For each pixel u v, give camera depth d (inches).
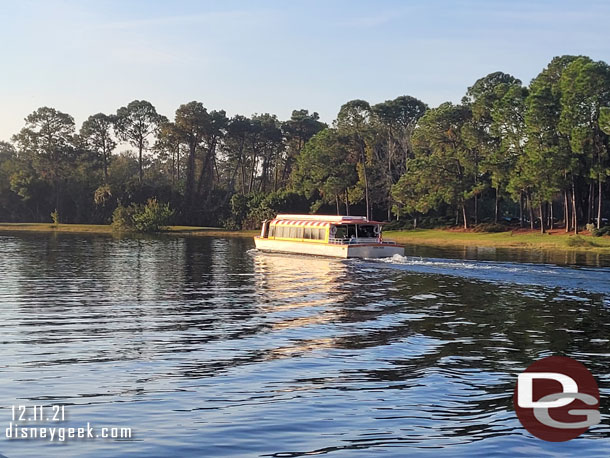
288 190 4478.3
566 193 3137.3
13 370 627.8
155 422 489.7
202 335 809.5
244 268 1723.7
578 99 2942.9
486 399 552.1
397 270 1646.2
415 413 514.6
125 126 5502.0
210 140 5339.6
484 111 3533.5
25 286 1293.1
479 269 1626.5
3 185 5516.7
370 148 4202.8
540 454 437.1
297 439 458.9
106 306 1043.3
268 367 649.6
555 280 1418.6
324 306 1061.8
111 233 4197.8
